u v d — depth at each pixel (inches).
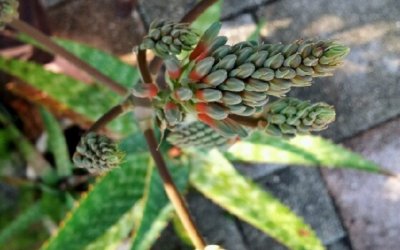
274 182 18.3
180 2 18.4
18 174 17.1
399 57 18.5
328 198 18.4
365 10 18.5
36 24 17.0
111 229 13.5
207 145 13.1
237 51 9.1
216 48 9.4
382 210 18.4
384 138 18.4
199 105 9.5
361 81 18.5
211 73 9.0
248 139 14.6
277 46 8.8
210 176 14.9
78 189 16.9
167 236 17.9
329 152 14.7
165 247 17.8
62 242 13.1
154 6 18.3
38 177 16.8
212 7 14.1
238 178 14.8
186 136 12.8
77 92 15.0
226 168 14.8
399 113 18.5
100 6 18.2
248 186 14.7
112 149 10.5
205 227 18.1
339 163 14.8
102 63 15.1
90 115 15.2
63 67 17.1
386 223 18.4
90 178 16.8
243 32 18.4
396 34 18.5
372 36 18.6
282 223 14.6
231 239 18.1
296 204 18.3
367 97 18.5
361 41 18.5
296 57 8.6
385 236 18.4
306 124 10.0
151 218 13.7
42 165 16.6
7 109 17.3
